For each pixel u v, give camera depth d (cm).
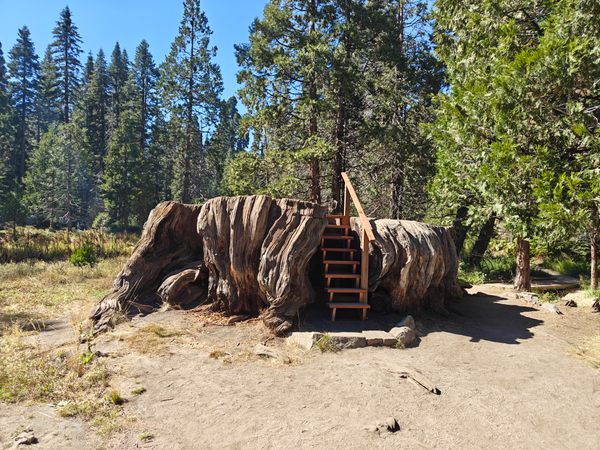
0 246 1745
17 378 468
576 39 761
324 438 366
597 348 620
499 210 861
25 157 4703
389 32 1579
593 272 1017
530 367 546
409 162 1559
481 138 955
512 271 1577
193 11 2848
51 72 5669
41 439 357
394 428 385
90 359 511
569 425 409
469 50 1084
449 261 816
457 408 430
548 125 814
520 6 984
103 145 4672
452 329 686
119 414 401
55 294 960
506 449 364
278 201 694
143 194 3419
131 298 727
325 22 1572
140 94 4638
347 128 1661
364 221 662
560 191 734
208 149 3203
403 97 1572
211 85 2909
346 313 697
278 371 503
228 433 372
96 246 1931
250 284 682
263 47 1603
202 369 504
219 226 696
